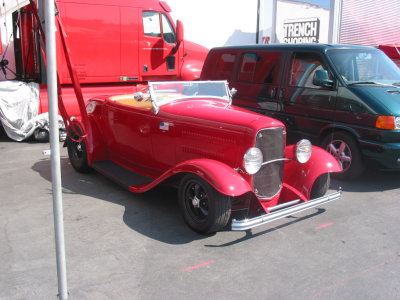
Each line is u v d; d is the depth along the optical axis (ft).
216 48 24.89
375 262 11.27
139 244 12.09
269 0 47.47
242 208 13.07
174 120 14.48
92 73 27.50
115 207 14.99
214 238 12.57
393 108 16.89
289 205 13.93
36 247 11.77
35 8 17.93
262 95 21.86
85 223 13.51
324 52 19.24
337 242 12.44
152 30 29.76
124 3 27.96
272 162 13.19
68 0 25.71
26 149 24.04
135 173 16.67
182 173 13.25
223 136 12.94
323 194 14.75
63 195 16.21
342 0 47.85
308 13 49.60
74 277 10.21
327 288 9.93
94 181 18.08
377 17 51.80
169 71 31.24
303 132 19.95
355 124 17.72
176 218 14.07
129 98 18.38
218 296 9.53
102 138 18.48
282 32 49.60
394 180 18.83
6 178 18.31
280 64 21.01
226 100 16.94
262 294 9.63
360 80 18.92
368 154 17.21
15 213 14.28
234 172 12.03
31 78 28.78
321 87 19.01
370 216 14.51
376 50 21.11
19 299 9.29
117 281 10.08
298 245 12.20
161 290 9.73
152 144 15.65
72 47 26.35
